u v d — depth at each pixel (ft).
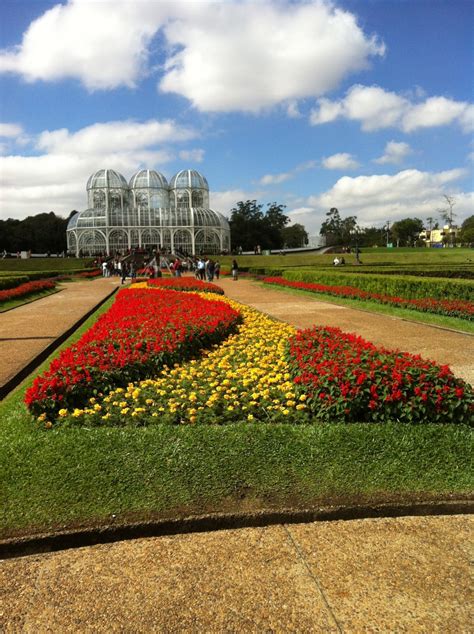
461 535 14.44
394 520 15.25
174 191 343.67
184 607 11.53
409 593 12.01
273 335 39.83
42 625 11.08
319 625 11.01
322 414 21.01
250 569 12.86
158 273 152.15
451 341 41.86
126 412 21.27
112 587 12.27
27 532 14.03
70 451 17.81
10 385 29.43
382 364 22.71
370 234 499.92
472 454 18.08
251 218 428.97
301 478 16.47
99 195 323.16
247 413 21.63
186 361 31.55
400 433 19.13
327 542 14.05
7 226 361.92
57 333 46.93
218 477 16.35
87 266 232.12
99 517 14.57
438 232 563.89
